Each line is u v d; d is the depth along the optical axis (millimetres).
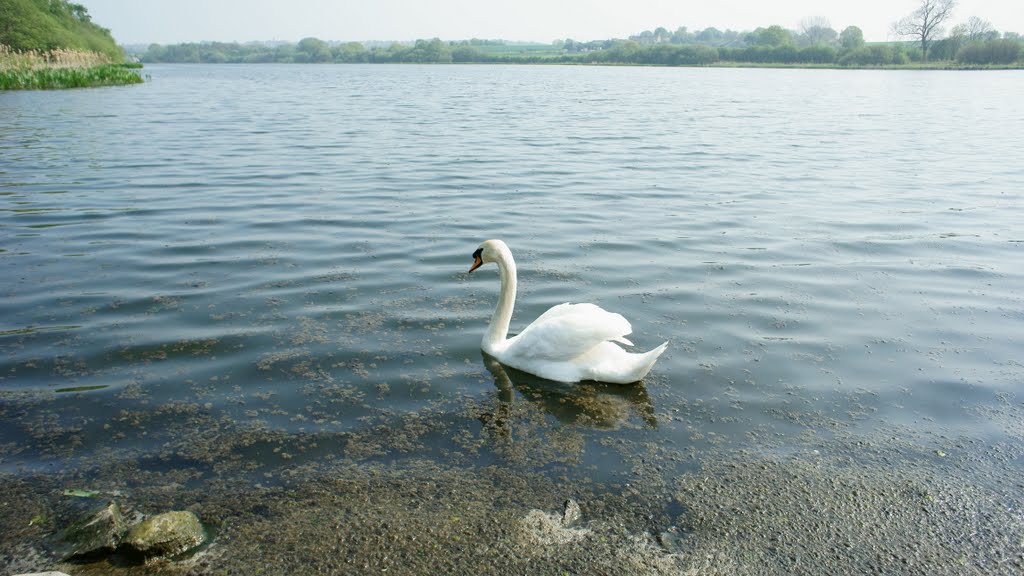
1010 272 10578
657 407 6703
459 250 11398
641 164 20016
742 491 5445
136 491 5355
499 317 7633
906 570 4688
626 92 55875
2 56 56656
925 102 44625
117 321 8312
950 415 6609
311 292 9359
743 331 8414
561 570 4613
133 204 14094
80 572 4539
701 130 28766
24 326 8117
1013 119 33875
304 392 6820
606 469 5707
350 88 61688
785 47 142625
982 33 119625
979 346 8062
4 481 5445
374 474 5578
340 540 4844
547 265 10758
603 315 7105
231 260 10602
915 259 11219
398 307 8945
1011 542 4945
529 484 5492
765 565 4703
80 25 95562
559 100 46375
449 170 18578
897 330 8484
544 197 15492
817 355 7809
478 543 4832
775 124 31328
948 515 5211
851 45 142500
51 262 10352
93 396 6660
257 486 5422
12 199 14320
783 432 6297
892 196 15930
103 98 41625
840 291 9758
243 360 7426
